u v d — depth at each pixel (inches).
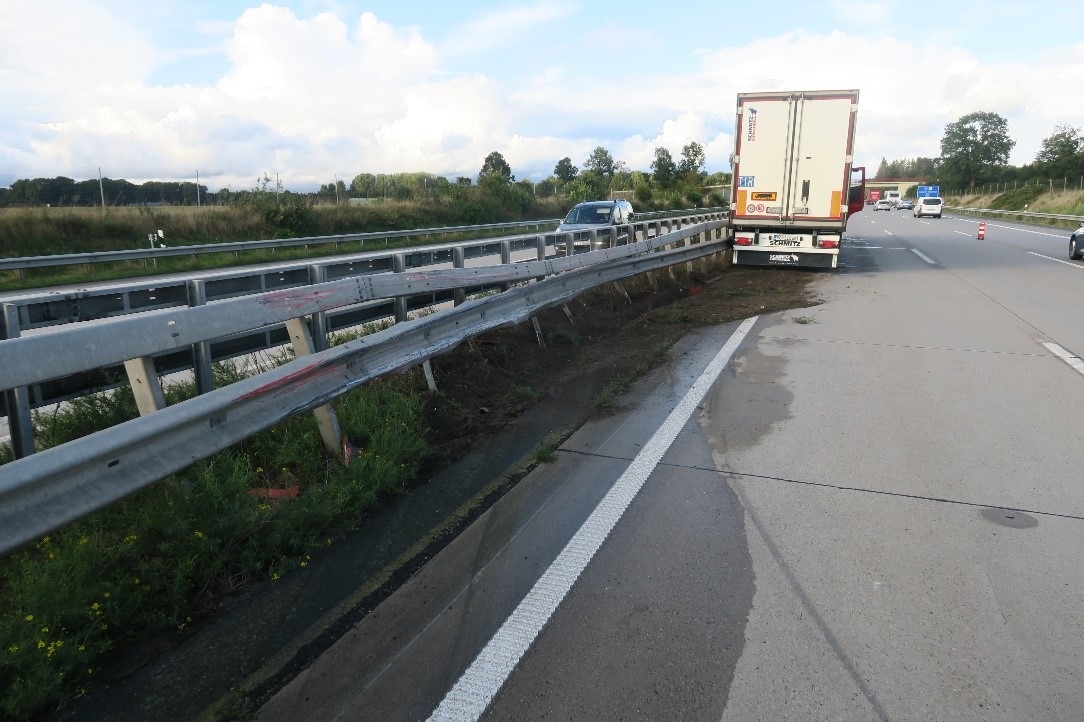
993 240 1157.1
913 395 267.0
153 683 113.6
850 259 826.2
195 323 154.1
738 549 152.8
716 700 107.4
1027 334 380.8
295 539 151.8
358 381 199.8
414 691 110.3
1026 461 200.4
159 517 141.3
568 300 377.1
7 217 869.8
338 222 1316.4
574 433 229.1
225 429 153.3
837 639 121.7
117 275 780.0
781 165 639.1
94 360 131.4
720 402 261.0
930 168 7337.6
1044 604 131.4
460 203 1619.1
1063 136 3427.7
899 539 156.4
